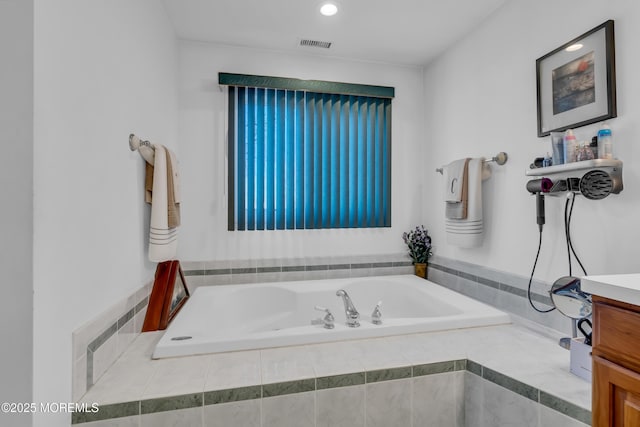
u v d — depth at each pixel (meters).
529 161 1.73
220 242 2.37
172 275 1.83
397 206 2.71
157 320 1.65
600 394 0.86
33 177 0.81
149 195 1.66
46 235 0.86
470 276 2.18
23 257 0.81
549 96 1.58
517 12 1.80
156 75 1.82
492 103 2.00
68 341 0.97
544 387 1.12
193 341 1.37
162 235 1.60
